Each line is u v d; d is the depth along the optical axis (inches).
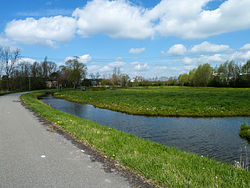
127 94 1437.0
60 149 207.2
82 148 211.9
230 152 296.7
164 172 145.6
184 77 3774.6
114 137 259.4
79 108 824.9
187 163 168.7
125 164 164.6
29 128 313.1
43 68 3408.0
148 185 130.6
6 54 1881.2
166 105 788.6
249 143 342.6
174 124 496.1
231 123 510.9
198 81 3184.1
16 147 211.6
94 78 4544.8
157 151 202.8
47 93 2142.0
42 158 178.9
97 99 1120.2
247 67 2689.5
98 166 162.2
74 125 334.3
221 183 130.6
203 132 415.8
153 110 687.7
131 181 135.9
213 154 287.9
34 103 761.6
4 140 240.1
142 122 520.7
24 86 2760.8
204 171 151.7
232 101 869.8
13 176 140.4
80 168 157.2
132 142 237.3
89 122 410.9
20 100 924.6
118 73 3841.0
